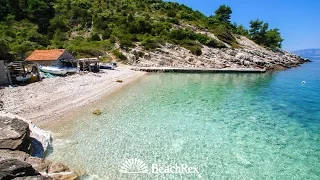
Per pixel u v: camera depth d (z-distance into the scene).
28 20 91.81
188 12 120.50
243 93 35.19
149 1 126.06
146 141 17.45
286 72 65.81
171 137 18.30
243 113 24.92
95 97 29.73
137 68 61.00
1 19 88.25
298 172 14.06
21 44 66.31
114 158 14.88
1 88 29.70
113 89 35.41
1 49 48.81
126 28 88.19
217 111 25.36
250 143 17.69
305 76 56.75
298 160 15.42
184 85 41.06
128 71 56.16
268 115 24.41
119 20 94.62
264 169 14.27
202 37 83.69
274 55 93.69
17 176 9.37
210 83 44.00
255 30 114.56
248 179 13.25
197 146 16.95
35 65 36.25
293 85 43.22
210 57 72.12
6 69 31.48
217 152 16.17
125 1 122.44
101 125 20.31
